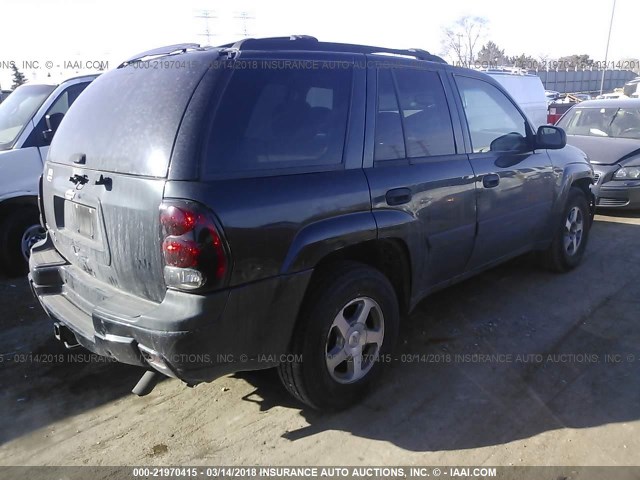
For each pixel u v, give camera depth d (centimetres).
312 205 271
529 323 419
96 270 290
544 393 325
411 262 336
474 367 356
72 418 312
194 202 233
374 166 310
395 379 343
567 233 517
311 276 279
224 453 279
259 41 280
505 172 407
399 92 336
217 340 244
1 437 296
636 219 745
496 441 283
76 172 294
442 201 350
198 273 234
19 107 585
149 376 277
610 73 4500
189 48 300
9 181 522
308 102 285
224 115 249
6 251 537
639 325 413
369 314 320
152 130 251
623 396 320
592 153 777
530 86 1258
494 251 420
